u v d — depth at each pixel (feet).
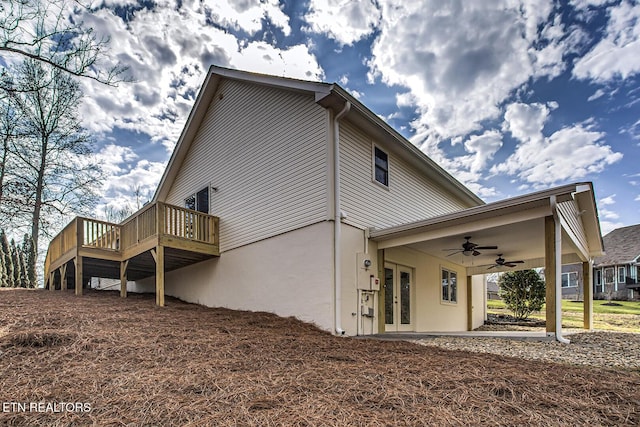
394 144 30.17
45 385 11.23
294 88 26.27
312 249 24.81
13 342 14.99
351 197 25.88
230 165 33.73
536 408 9.50
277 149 28.81
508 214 20.77
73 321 19.17
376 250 27.09
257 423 8.68
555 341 19.21
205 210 36.35
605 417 8.96
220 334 19.20
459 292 41.11
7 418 8.98
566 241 25.29
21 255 57.26
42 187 54.65
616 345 18.74
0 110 45.65
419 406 9.67
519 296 48.93
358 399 10.21
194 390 10.91
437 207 38.01
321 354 15.94
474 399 10.12
